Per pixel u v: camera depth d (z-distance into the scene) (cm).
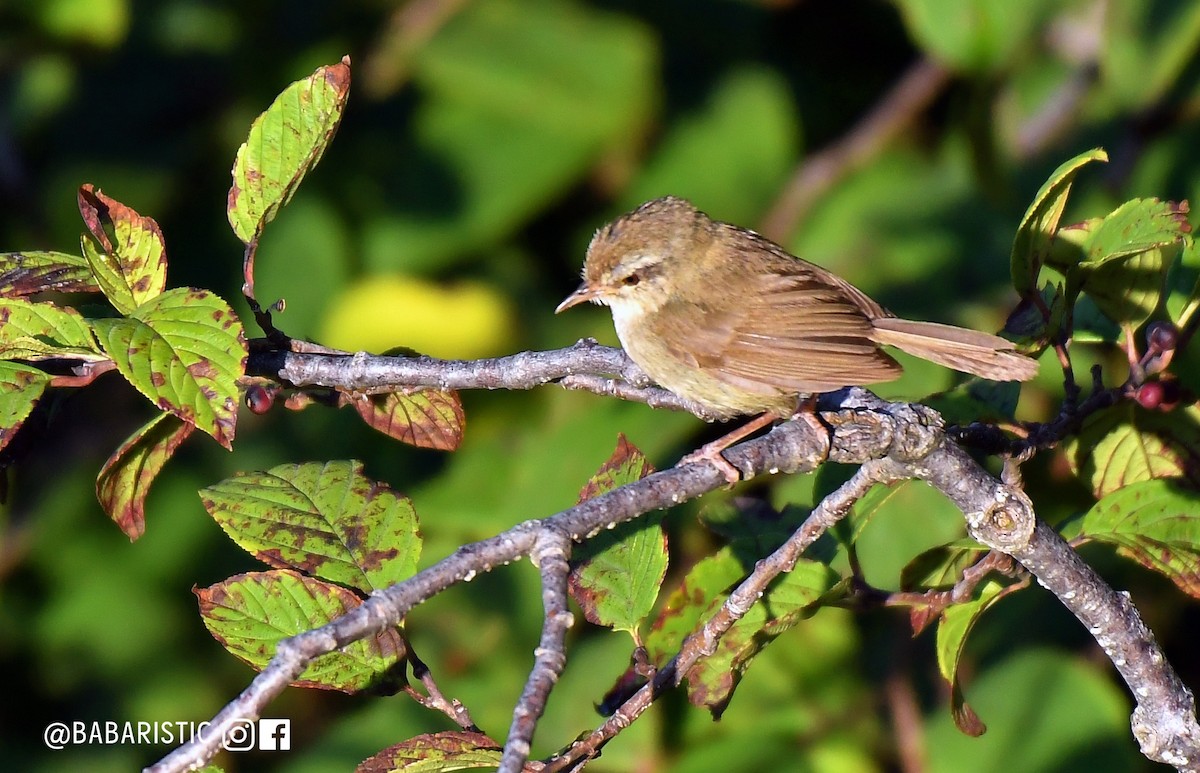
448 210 1283
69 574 1295
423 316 1254
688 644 661
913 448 675
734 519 820
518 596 1105
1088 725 975
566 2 1304
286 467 748
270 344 793
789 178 1312
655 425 1134
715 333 909
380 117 1315
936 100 1348
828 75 1390
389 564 720
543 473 1146
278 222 1290
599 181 1338
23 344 715
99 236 729
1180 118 1202
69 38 1252
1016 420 816
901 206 1285
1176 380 775
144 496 791
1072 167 692
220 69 1349
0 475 794
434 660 1086
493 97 1278
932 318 1207
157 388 637
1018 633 1101
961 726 748
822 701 1012
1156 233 741
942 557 784
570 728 998
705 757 989
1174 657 1134
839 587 713
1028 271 754
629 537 716
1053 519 1016
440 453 1257
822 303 915
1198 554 725
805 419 695
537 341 1282
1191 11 1159
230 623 692
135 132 1341
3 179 1348
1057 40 1311
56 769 1260
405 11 1309
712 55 1359
